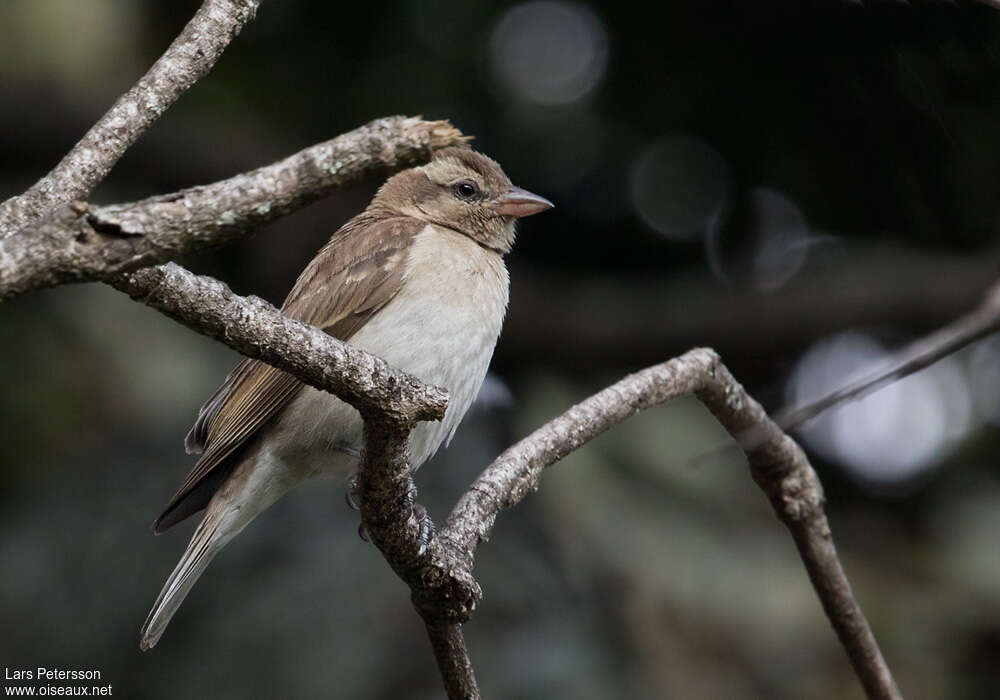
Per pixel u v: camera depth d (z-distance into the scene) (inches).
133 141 178.2
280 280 514.9
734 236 499.8
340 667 400.2
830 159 423.5
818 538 255.4
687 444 442.0
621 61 447.8
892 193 421.4
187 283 158.9
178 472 446.9
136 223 140.3
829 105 391.9
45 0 451.5
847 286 487.5
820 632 410.0
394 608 410.3
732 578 415.5
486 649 400.2
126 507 442.0
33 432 454.3
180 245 143.2
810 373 503.8
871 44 339.3
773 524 434.0
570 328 507.5
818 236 486.9
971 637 422.6
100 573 431.8
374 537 197.2
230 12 182.7
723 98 434.9
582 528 420.2
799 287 493.0
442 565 201.9
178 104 501.0
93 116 504.1
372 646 403.5
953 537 444.1
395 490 190.5
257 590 417.7
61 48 455.2
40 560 434.3
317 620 408.5
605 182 490.0
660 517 427.2
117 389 452.4
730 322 497.7
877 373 241.8
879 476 472.1
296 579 416.8
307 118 492.1
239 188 145.9
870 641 256.8
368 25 456.8
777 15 380.2
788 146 433.1
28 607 428.5
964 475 465.1
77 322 453.7
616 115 461.1
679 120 449.7
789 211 479.5
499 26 452.8
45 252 137.6
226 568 424.2
